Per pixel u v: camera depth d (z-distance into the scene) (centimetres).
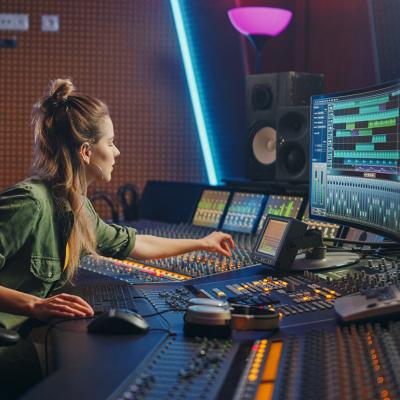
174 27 466
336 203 264
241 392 127
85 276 257
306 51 407
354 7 371
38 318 195
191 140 471
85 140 230
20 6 464
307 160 330
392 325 156
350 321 163
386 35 335
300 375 133
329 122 267
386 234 224
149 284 239
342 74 383
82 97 233
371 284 201
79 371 142
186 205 385
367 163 239
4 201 218
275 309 190
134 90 469
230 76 445
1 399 187
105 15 465
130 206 425
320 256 248
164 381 135
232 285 225
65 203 229
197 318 167
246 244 303
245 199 342
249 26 386
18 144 472
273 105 358
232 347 158
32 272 223
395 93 218
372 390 119
